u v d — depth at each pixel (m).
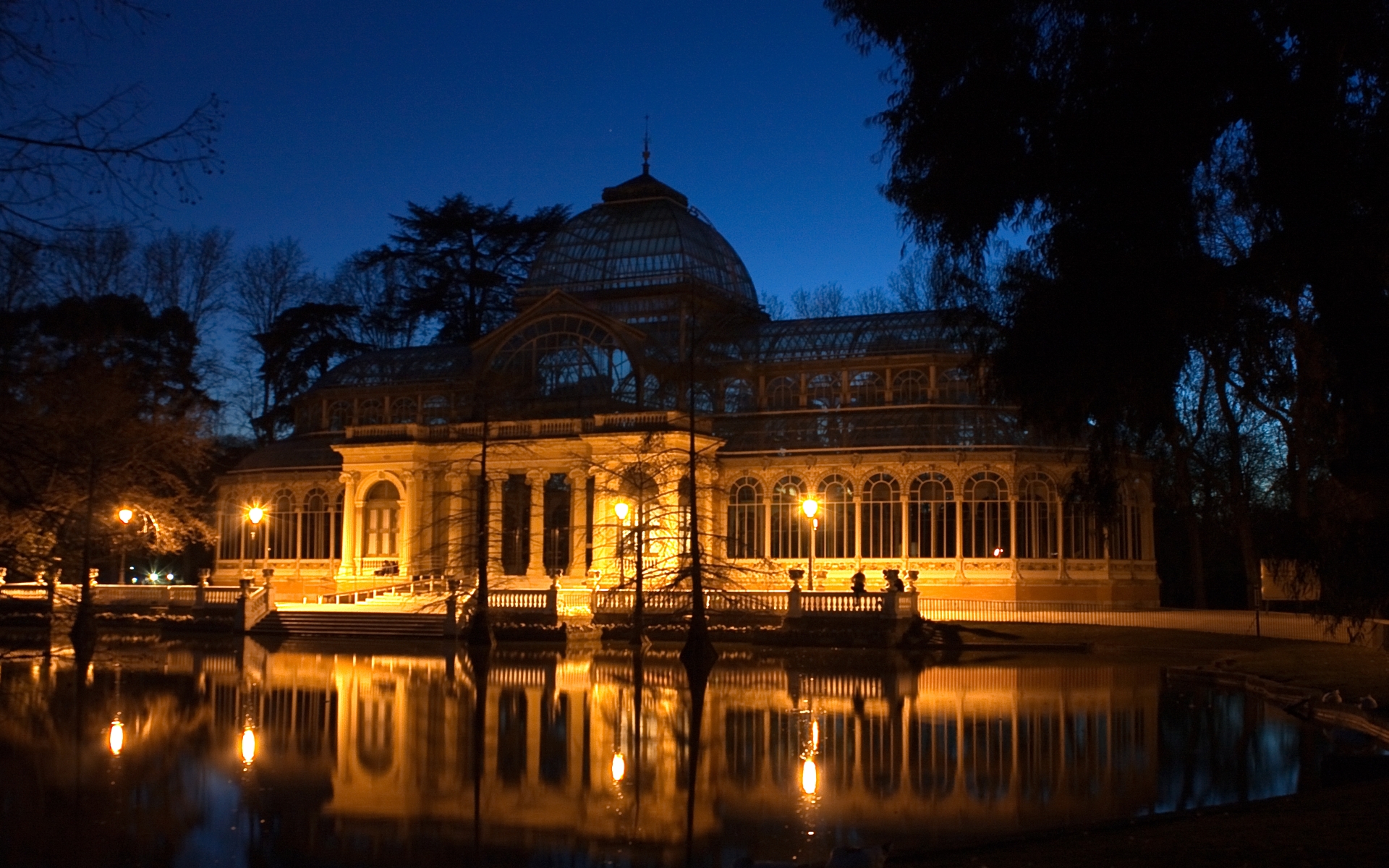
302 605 72.44
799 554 72.31
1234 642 55.09
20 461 21.78
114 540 67.69
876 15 25.88
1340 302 22.23
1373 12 21.58
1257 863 15.80
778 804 24.00
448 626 65.06
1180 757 28.48
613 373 77.00
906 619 60.28
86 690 41.91
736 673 47.66
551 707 37.47
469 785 25.84
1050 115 24.61
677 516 68.94
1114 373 24.30
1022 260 26.14
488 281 111.00
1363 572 22.64
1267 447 80.69
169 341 81.38
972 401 74.31
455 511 77.88
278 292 111.19
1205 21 22.30
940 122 25.19
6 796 24.69
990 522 69.31
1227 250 27.47
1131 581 71.88
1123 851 17.06
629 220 86.38
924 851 18.39
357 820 22.86
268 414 106.62
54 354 34.50
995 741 30.78
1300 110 22.06
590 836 21.66
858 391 76.81
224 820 22.83
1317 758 28.36
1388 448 21.61
